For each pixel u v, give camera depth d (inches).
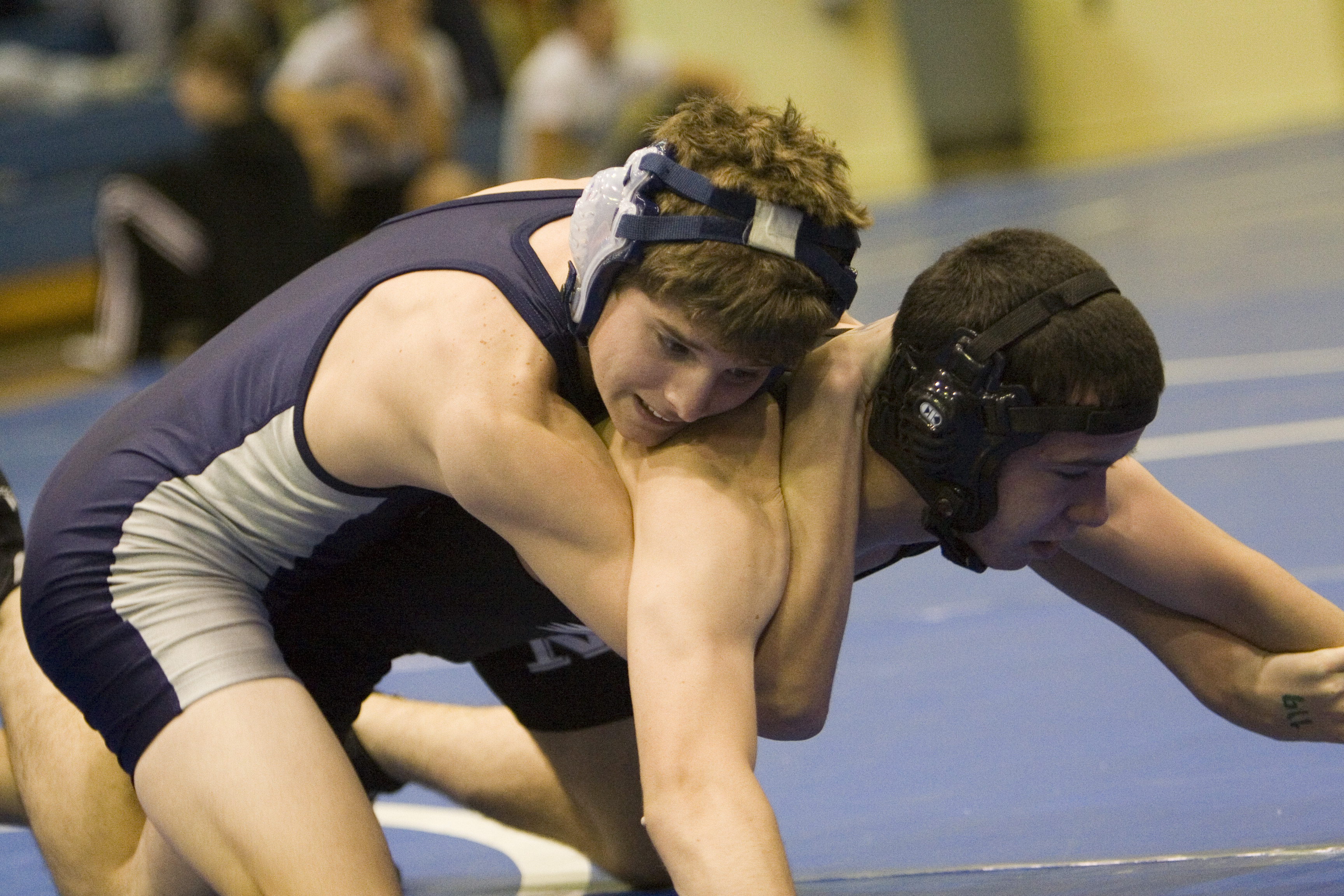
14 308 1091.9
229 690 228.2
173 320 962.1
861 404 218.8
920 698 326.6
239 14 1264.8
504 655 275.0
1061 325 198.4
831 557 210.1
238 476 234.7
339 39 973.2
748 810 187.3
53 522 241.9
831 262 202.5
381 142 961.5
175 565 234.5
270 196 925.8
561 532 206.5
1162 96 1715.1
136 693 231.0
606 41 1042.1
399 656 268.4
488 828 310.0
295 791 221.5
